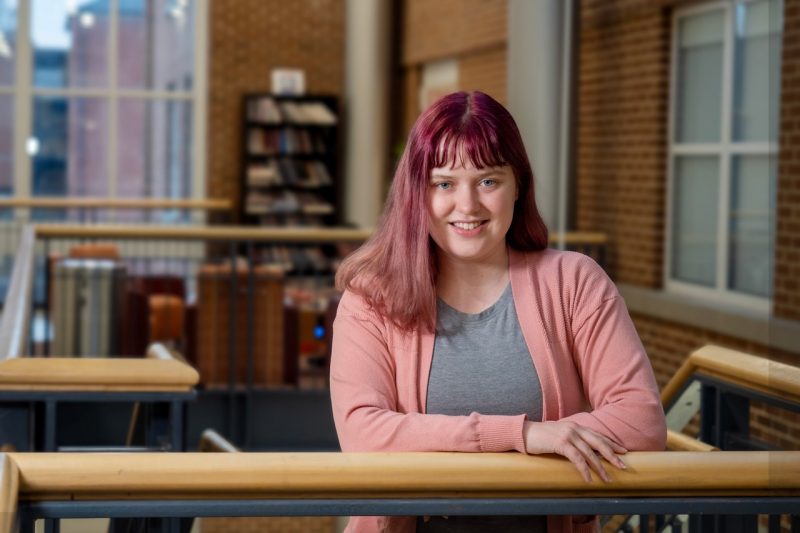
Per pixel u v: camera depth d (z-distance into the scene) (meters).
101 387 2.67
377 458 1.63
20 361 2.72
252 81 14.99
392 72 15.11
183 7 14.80
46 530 1.58
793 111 2.55
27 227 7.05
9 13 14.30
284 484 1.59
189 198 14.95
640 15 8.41
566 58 8.80
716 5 7.68
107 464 1.56
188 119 14.91
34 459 1.55
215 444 2.91
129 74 14.70
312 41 15.14
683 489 1.70
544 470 1.66
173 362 2.80
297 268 13.97
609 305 1.96
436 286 1.99
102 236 7.51
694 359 2.61
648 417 1.86
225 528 7.10
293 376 7.65
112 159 14.71
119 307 7.52
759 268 7.21
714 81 7.74
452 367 1.94
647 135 8.34
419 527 1.95
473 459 1.66
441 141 1.89
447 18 13.00
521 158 1.94
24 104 14.39
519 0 8.78
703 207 7.87
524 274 1.98
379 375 1.94
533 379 1.93
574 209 8.92
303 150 15.04
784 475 1.69
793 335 2.26
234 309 7.41
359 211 14.70
